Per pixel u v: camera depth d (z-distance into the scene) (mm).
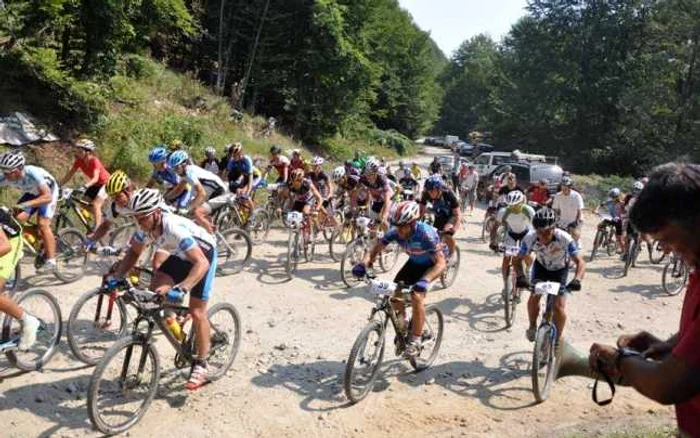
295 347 6082
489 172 21547
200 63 28109
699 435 1678
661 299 9172
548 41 41469
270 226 12188
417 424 4688
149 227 4391
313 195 9727
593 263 11633
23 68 11742
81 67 12820
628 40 39375
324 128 31953
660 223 1619
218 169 10977
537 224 5562
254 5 28078
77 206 8203
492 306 8141
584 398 5352
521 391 5434
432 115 62219
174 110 18438
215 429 4375
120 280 4605
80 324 5328
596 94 38906
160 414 4492
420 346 5352
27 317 4562
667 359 1639
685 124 34562
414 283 5680
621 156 37250
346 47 28938
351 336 6562
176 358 4930
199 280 4547
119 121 14203
